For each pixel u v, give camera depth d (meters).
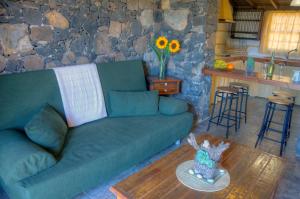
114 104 2.81
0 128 1.96
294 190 2.19
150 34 3.62
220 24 5.73
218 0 3.50
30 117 2.16
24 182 1.53
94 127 2.47
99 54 2.97
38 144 1.79
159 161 1.78
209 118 3.97
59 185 1.64
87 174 1.81
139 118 2.76
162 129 2.50
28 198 1.50
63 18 2.51
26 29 2.24
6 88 2.03
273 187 1.52
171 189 1.46
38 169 1.62
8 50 2.16
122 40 3.21
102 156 1.91
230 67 3.52
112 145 2.08
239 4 5.88
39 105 2.23
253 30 5.95
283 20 5.54
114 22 3.05
